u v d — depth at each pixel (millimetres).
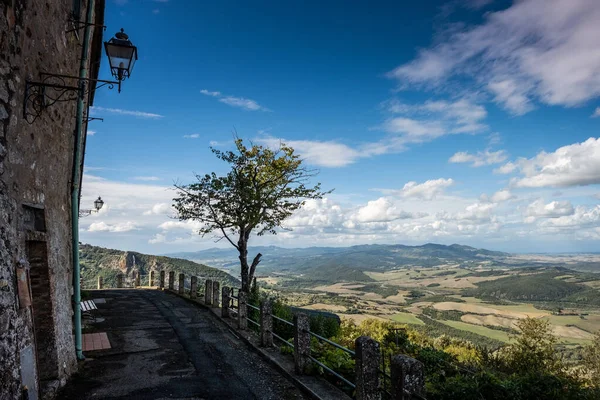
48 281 4832
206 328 9133
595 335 21344
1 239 3375
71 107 6164
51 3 4766
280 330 10195
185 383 5473
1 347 3170
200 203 12719
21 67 3875
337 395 4934
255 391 5266
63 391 4961
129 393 5031
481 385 8070
